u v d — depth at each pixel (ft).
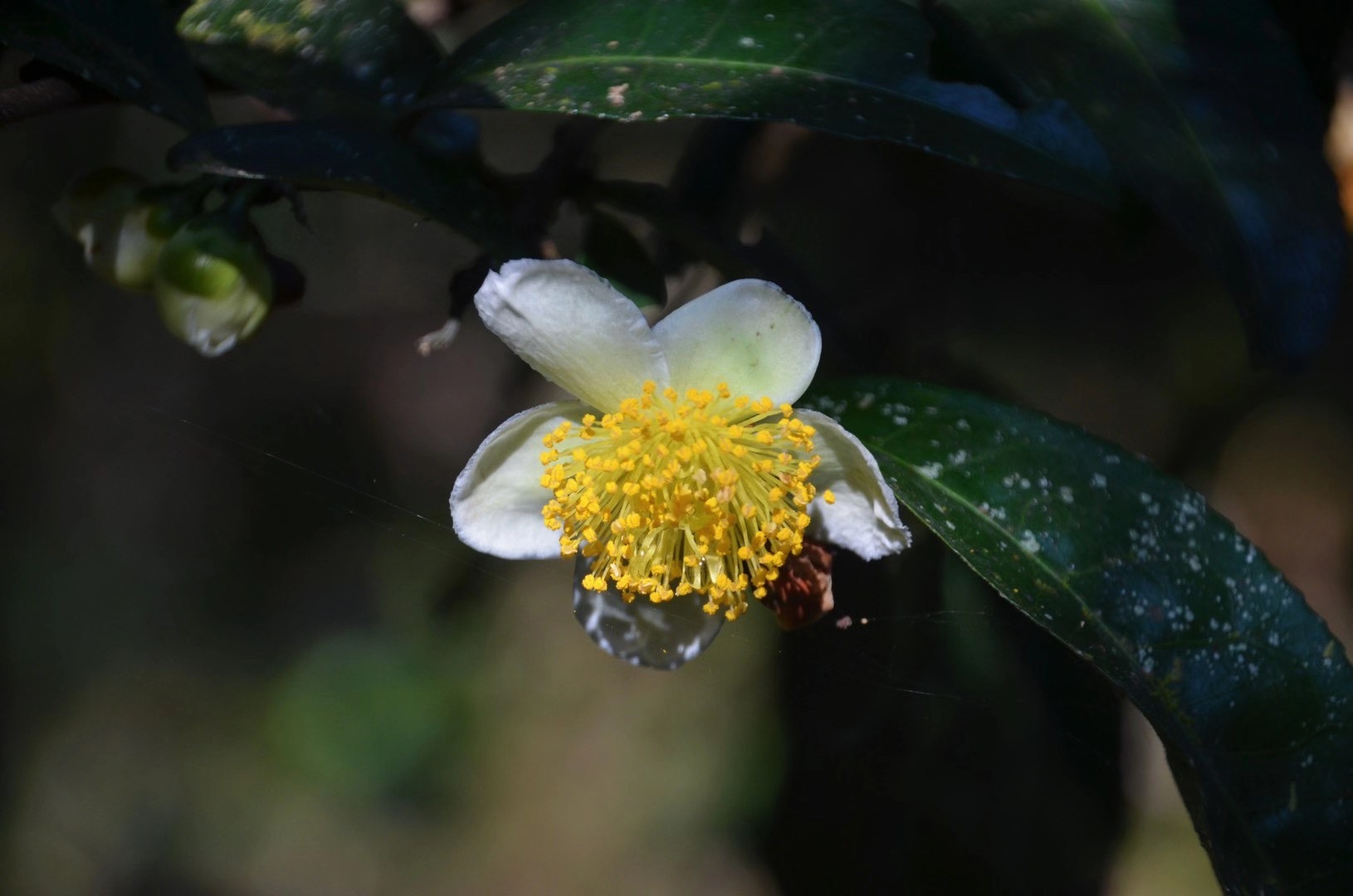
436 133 1.03
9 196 1.91
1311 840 0.98
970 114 0.99
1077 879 1.14
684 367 1.00
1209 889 1.55
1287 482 1.56
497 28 1.02
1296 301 0.98
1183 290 1.20
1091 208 1.15
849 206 1.19
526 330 0.99
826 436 0.99
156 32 1.01
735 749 1.99
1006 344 1.22
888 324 1.18
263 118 1.18
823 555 1.01
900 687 1.11
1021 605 0.98
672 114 0.99
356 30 1.04
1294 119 0.99
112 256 1.03
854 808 1.16
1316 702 0.98
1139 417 1.26
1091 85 0.99
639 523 1.01
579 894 2.07
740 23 1.01
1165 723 0.98
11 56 1.06
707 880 1.99
